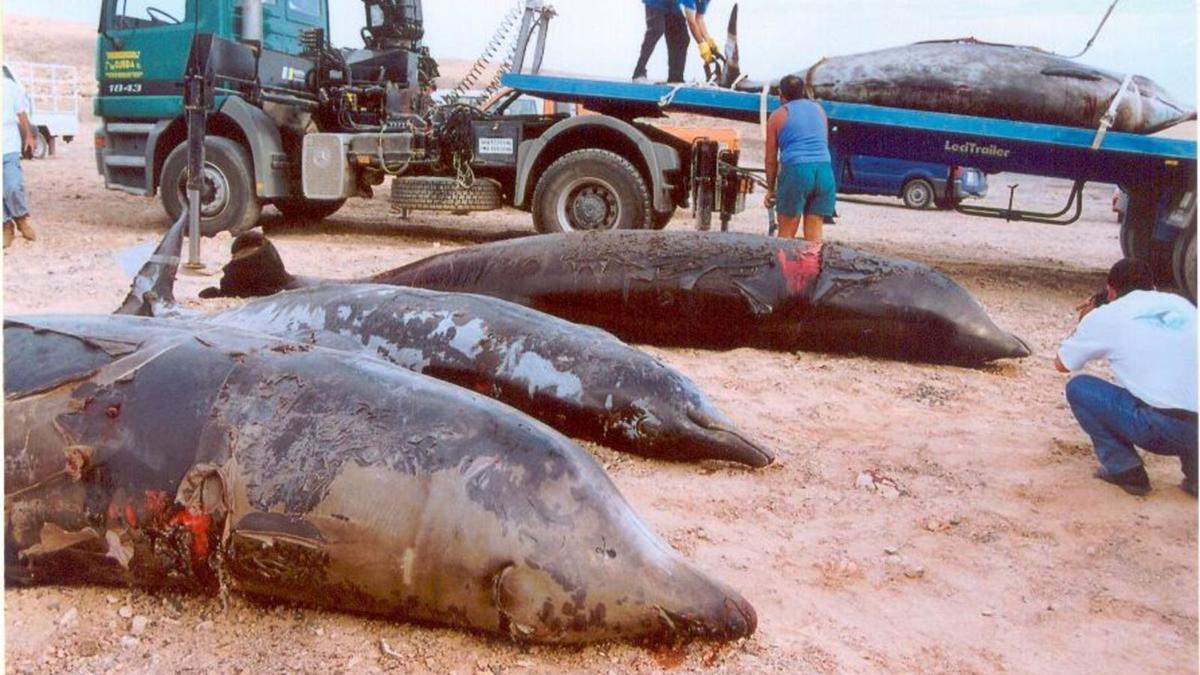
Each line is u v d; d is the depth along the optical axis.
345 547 2.93
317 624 3.10
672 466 4.57
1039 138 9.78
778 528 3.98
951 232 17.06
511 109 12.92
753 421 5.34
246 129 11.65
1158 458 5.04
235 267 6.86
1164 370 4.40
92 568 3.22
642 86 11.01
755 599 3.38
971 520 4.13
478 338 4.88
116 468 3.08
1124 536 4.04
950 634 3.24
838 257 6.79
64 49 58.12
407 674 2.87
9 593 3.26
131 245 10.53
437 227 14.20
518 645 3.00
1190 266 9.52
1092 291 10.80
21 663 2.88
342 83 12.41
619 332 6.89
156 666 2.89
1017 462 4.88
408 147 11.84
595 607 2.87
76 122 24.08
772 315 6.66
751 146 27.59
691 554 3.69
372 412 3.05
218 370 3.20
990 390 6.21
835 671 2.96
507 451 2.94
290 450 3.00
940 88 10.08
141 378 3.20
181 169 11.88
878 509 4.22
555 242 7.00
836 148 10.65
